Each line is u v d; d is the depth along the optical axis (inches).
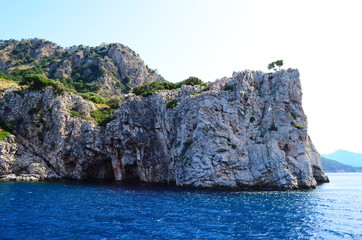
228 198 1720.0
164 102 2952.8
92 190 2097.7
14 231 892.0
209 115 2455.7
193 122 2517.2
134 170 3134.8
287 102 2551.7
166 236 878.4
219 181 2231.8
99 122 3319.4
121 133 3006.9
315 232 957.8
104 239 834.8
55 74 6983.3
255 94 2613.2
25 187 2111.2
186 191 2082.9
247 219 1137.4
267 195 1882.4
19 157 2851.9
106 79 6968.5
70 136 3058.6
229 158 2300.7
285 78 2623.0
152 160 2891.2
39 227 950.4
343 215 1252.5
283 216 1207.6
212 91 2571.4
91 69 7440.9
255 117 2527.1
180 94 3019.2
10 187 2064.5
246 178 2252.7
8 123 3095.5
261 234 922.1
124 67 7819.9
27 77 3474.4
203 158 2315.5
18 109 3255.4
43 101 3331.7
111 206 1398.9
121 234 891.4
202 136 2397.9
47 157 3004.4
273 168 2268.7
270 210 1337.4
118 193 1942.7
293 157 2405.3
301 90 2662.4
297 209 1378.0
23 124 3147.1
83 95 4325.8
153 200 1620.3
